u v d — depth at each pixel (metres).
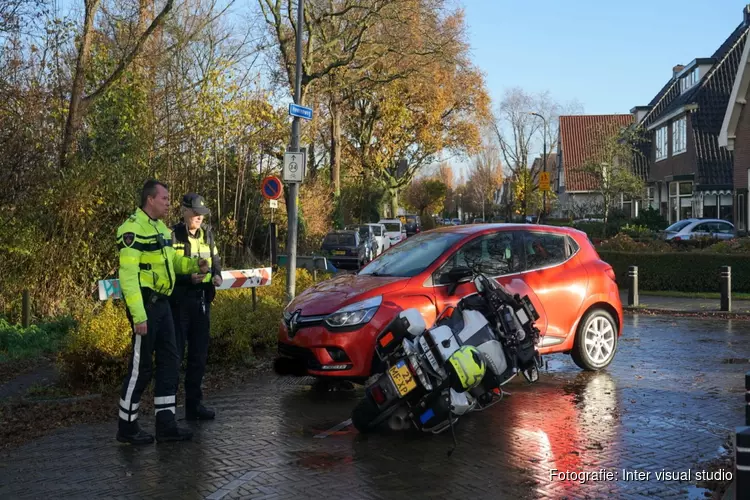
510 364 6.25
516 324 6.29
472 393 6.03
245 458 5.57
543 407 7.04
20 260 11.73
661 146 40.84
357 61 29.23
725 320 13.98
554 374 8.58
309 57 25.83
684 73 40.62
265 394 7.71
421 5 27.34
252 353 9.50
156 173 15.91
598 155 36.44
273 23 24.92
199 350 6.71
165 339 6.06
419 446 5.87
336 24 28.42
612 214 37.78
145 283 5.93
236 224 20.98
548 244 8.55
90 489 4.92
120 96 14.75
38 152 12.04
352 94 34.34
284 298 13.20
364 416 6.12
